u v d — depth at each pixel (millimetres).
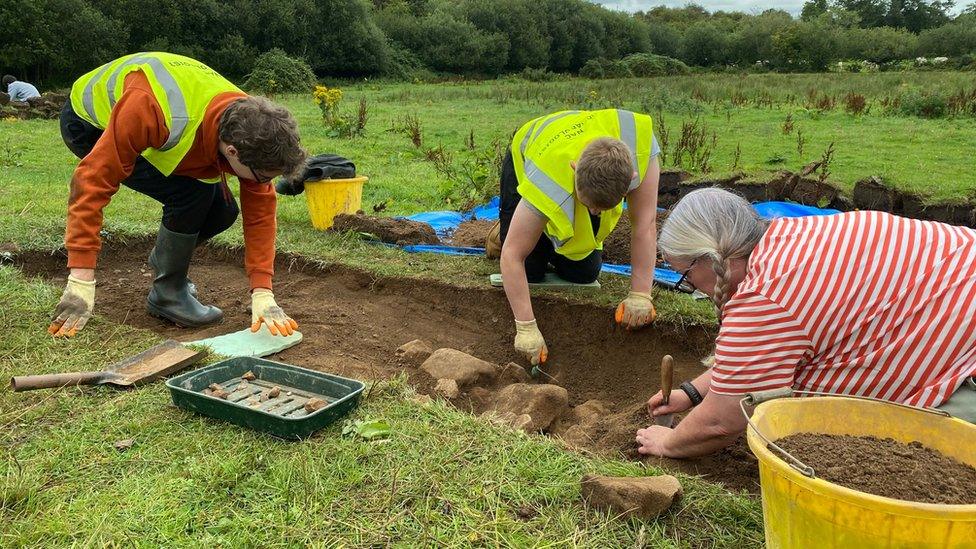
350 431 2531
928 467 1668
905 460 1693
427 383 3197
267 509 2121
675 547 1997
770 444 1602
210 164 3264
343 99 22500
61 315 3322
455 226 6094
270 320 3447
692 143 8383
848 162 8711
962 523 1364
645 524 2078
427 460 2361
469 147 10422
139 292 4414
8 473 2260
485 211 6539
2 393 2795
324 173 5398
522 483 2258
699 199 2232
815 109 14898
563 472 2320
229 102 3076
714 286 2279
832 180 6473
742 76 34438
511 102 20844
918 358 1950
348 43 36281
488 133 12781
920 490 1573
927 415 1789
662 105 16875
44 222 5195
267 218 3549
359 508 2125
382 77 37719
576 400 3484
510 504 2162
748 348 2033
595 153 2961
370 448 2420
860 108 14648
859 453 1722
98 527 2020
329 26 36062
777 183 6254
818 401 1867
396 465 2332
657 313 3803
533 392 3004
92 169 3143
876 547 1433
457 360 3307
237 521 2070
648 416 2963
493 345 3914
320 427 2529
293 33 34156
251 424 2541
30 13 26656
